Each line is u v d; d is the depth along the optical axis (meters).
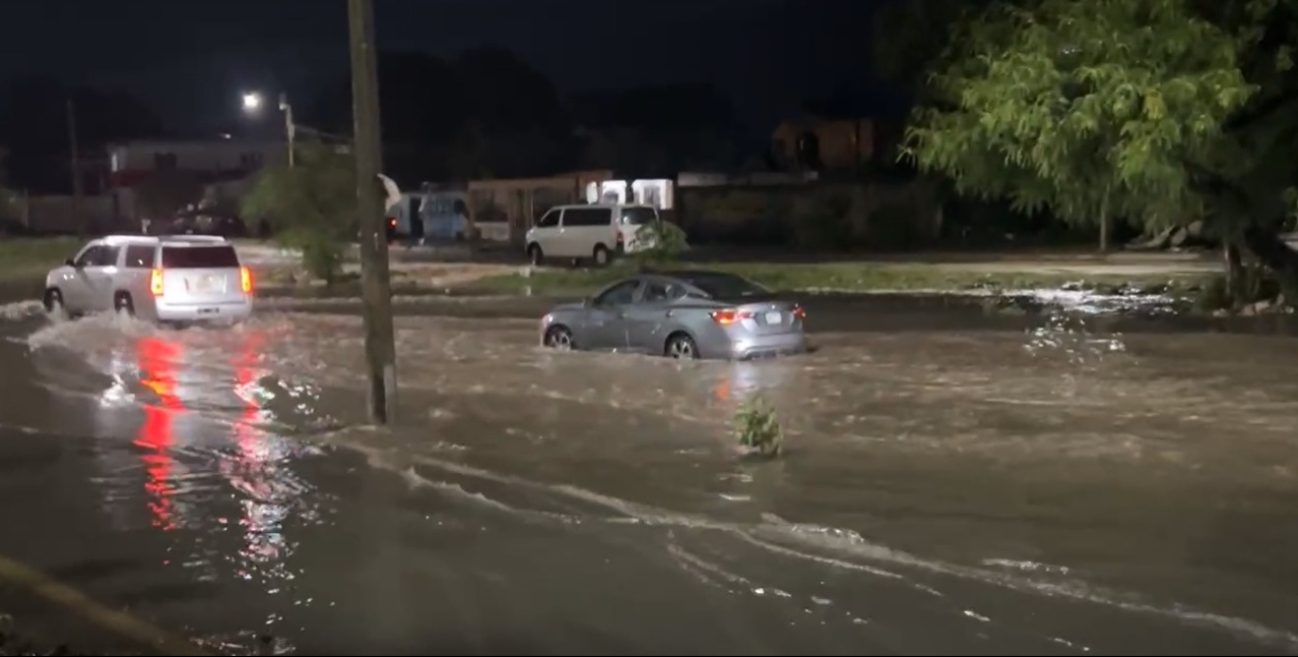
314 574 9.16
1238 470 11.62
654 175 69.44
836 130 66.19
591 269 40.56
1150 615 7.90
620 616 8.09
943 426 13.91
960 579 8.68
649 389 16.86
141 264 25.64
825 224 50.94
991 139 19.06
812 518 10.32
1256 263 24.95
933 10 23.73
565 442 13.63
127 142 87.88
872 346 20.59
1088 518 10.12
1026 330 22.56
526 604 8.38
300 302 31.72
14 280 43.22
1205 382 16.42
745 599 8.38
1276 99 20.00
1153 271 35.19
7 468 12.92
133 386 18.34
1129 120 17.72
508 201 62.44
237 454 13.52
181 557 9.67
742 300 19.25
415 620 8.11
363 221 14.58
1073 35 18.20
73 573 9.31
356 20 14.17
